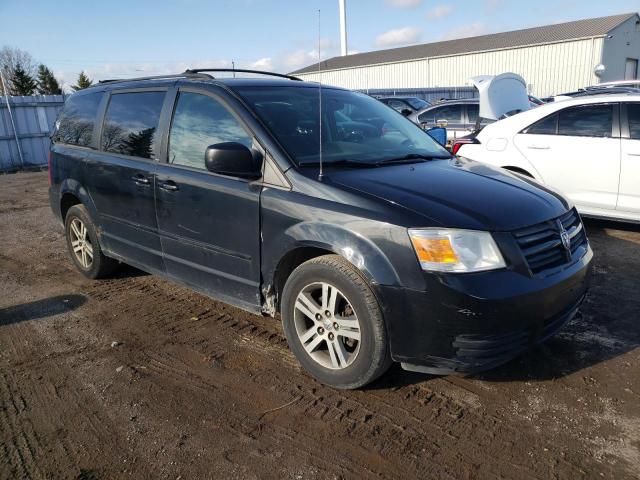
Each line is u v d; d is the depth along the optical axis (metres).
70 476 2.41
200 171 3.58
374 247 2.69
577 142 5.93
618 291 4.42
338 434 2.66
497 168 3.80
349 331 2.88
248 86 3.69
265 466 2.45
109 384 3.18
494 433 2.63
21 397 3.07
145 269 4.26
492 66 32.06
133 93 4.36
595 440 2.56
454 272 2.56
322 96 3.97
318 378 3.08
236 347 3.62
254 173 3.23
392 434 2.65
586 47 28.36
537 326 2.72
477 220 2.67
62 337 3.85
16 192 11.03
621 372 3.16
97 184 4.50
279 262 3.12
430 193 2.91
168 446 2.61
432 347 2.65
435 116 11.14
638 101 5.61
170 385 3.15
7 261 5.89
